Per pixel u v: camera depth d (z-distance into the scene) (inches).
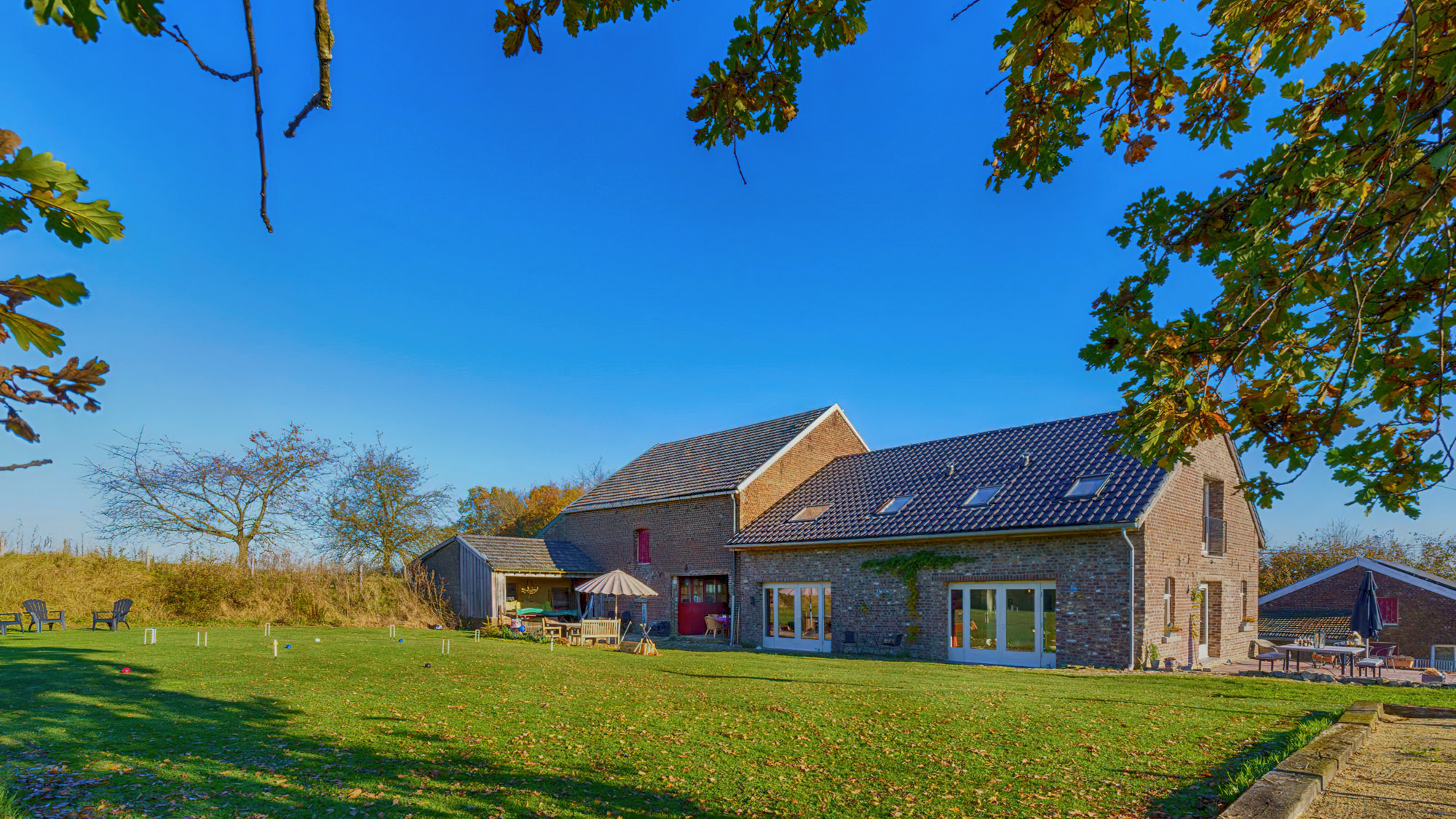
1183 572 715.4
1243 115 171.8
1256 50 161.3
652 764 295.4
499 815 231.3
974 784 273.4
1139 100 158.6
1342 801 214.7
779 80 137.6
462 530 1937.7
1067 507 687.1
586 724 361.7
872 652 796.0
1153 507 666.8
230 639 719.1
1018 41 132.8
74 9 59.9
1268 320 158.1
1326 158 150.8
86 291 63.6
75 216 61.0
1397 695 457.7
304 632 862.5
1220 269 172.7
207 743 297.7
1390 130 153.9
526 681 488.4
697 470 1124.5
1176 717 385.4
